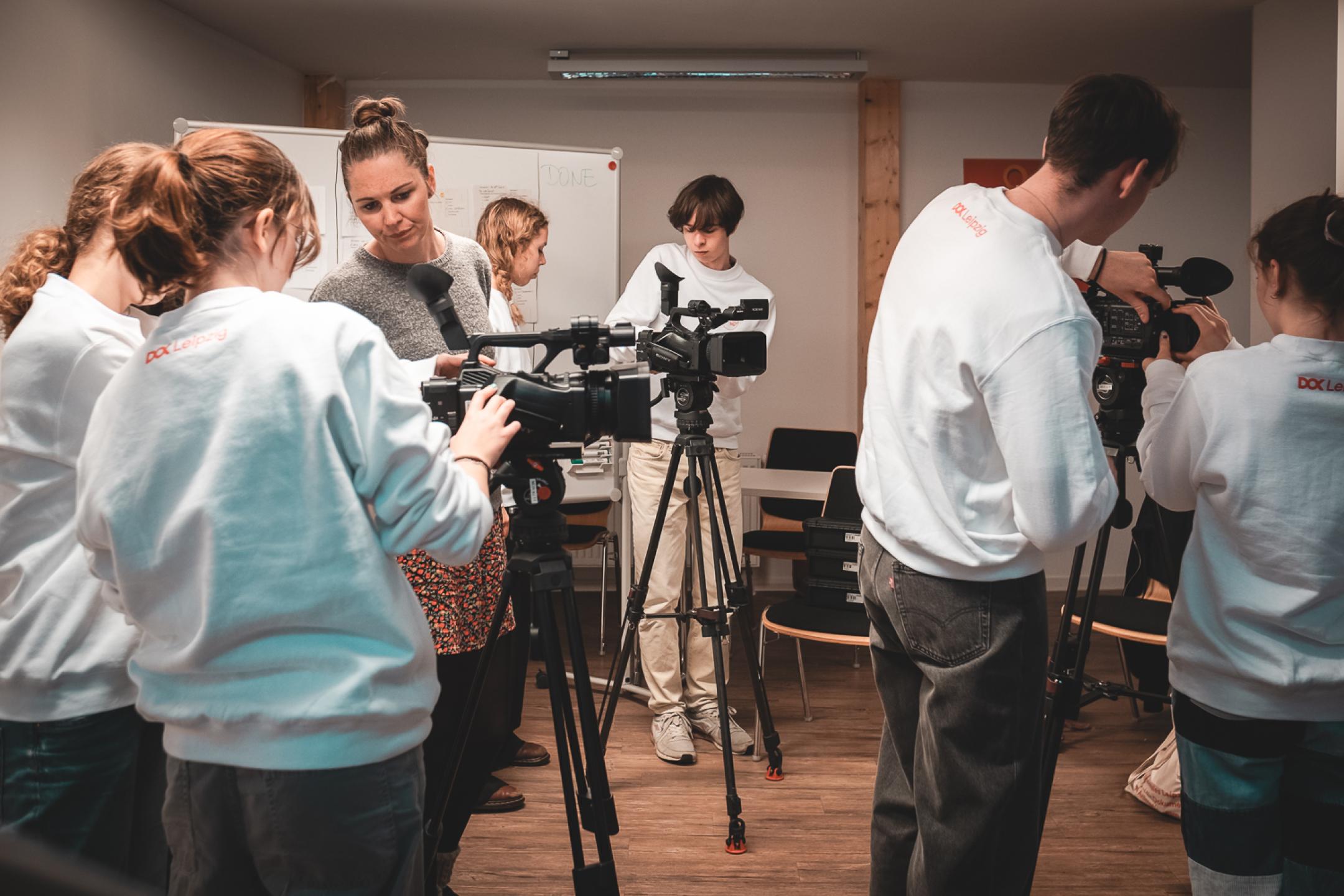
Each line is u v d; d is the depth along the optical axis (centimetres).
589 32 482
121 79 404
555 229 442
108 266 146
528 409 141
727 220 334
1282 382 153
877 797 180
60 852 29
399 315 215
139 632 144
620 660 263
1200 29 478
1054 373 137
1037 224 146
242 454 104
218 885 112
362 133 200
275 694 106
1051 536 139
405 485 110
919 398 150
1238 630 157
